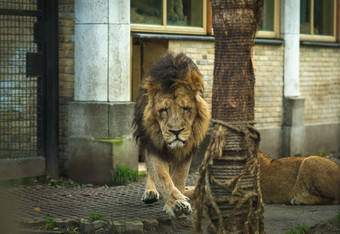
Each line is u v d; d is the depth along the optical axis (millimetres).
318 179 9719
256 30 6652
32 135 11867
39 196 10406
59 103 12188
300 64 16047
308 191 9812
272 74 15188
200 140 8625
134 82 13078
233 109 6555
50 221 8422
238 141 6578
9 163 11242
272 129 15156
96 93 11836
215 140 6531
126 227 8195
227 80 6562
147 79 8234
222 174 6570
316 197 9805
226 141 6570
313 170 9734
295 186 9844
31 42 11859
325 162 9820
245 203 6582
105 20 11727
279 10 15461
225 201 6547
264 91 15016
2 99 11562
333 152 17031
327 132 16750
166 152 8570
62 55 12117
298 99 15469
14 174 11320
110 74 11805
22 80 11719
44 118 11867
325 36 17000
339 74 17266
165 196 8438
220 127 6562
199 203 6691
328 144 16828
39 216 8828
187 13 13570
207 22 13789
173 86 8023
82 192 10898
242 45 6531
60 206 9625
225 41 6539
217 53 6621
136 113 9023
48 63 11867
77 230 8305
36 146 11914
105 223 8289
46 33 11805
